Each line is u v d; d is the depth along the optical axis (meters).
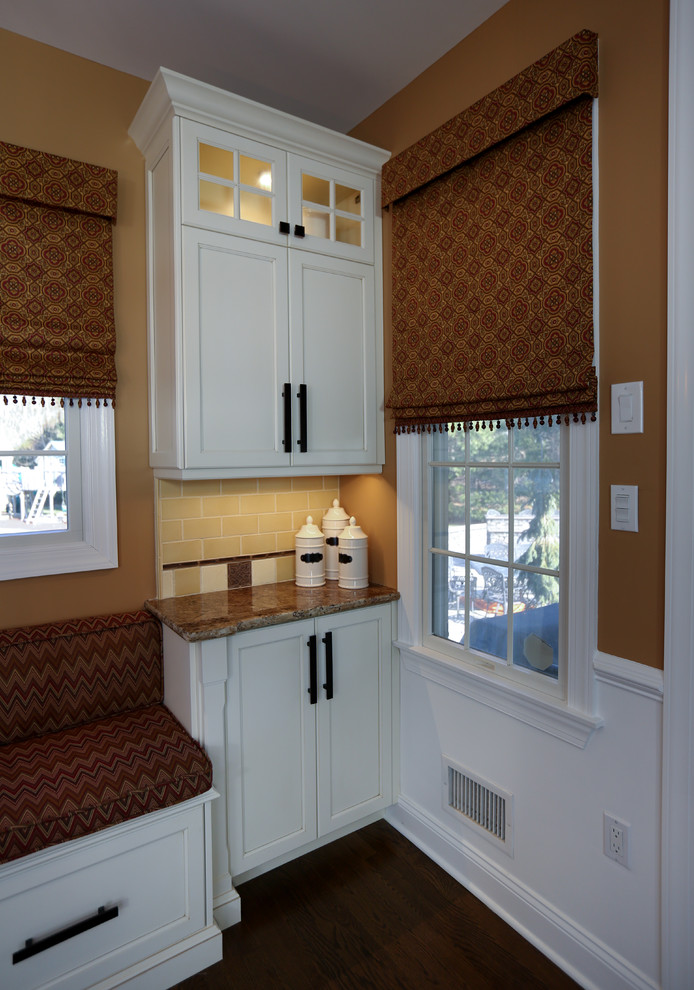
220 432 1.94
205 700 1.80
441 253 1.99
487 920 1.86
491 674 1.92
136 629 2.04
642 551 1.47
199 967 1.67
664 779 1.42
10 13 1.79
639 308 1.45
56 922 1.46
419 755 2.22
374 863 2.12
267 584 2.44
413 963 1.70
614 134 1.49
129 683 2.00
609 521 1.54
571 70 1.52
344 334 2.22
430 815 2.18
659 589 1.43
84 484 2.06
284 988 1.62
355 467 2.28
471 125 1.82
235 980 1.65
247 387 1.99
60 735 1.80
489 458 1.94
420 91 2.11
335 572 2.47
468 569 2.04
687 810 1.39
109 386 2.03
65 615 2.03
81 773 1.58
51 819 1.43
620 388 1.49
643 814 1.48
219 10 1.79
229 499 2.34
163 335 1.98
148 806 1.55
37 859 1.42
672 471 1.39
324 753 2.12
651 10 1.40
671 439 1.39
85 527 2.07
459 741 2.04
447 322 1.97
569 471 1.62
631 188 1.46
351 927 1.83
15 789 1.50
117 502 2.11
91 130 2.02
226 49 1.98
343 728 2.16
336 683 2.13
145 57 2.01
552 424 1.70
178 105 1.81
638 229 1.45
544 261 1.65
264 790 1.97
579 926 1.65
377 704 2.26
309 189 2.14
